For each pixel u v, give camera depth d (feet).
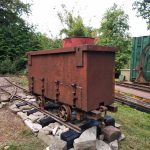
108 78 13.03
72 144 11.46
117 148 11.93
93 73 11.73
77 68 11.88
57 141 11.32
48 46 55.26
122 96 22.39
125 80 32.55
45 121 14.37
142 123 17.35
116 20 57.41
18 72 47.14
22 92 25.90
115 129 12.91
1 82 32.65
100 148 11.36
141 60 26.50
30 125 14.67
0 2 52.24
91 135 11.57
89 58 11.35
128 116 18.62
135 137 14.08
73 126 12.87
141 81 26.58
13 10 55.83
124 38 54.39
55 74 13.99
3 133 14.05
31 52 16.58
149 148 12.84
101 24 59.57
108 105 13.58
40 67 15.79
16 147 12.14
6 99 21.65
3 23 54.44
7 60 46.88
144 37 26.66
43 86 15.58
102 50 11.90
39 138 13.24
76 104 12.26
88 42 13.46
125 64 49.16
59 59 13.41
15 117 16.97
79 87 11.86
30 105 18.67
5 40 49.62
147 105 18.65
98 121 13.60
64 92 13.25
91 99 11.76
